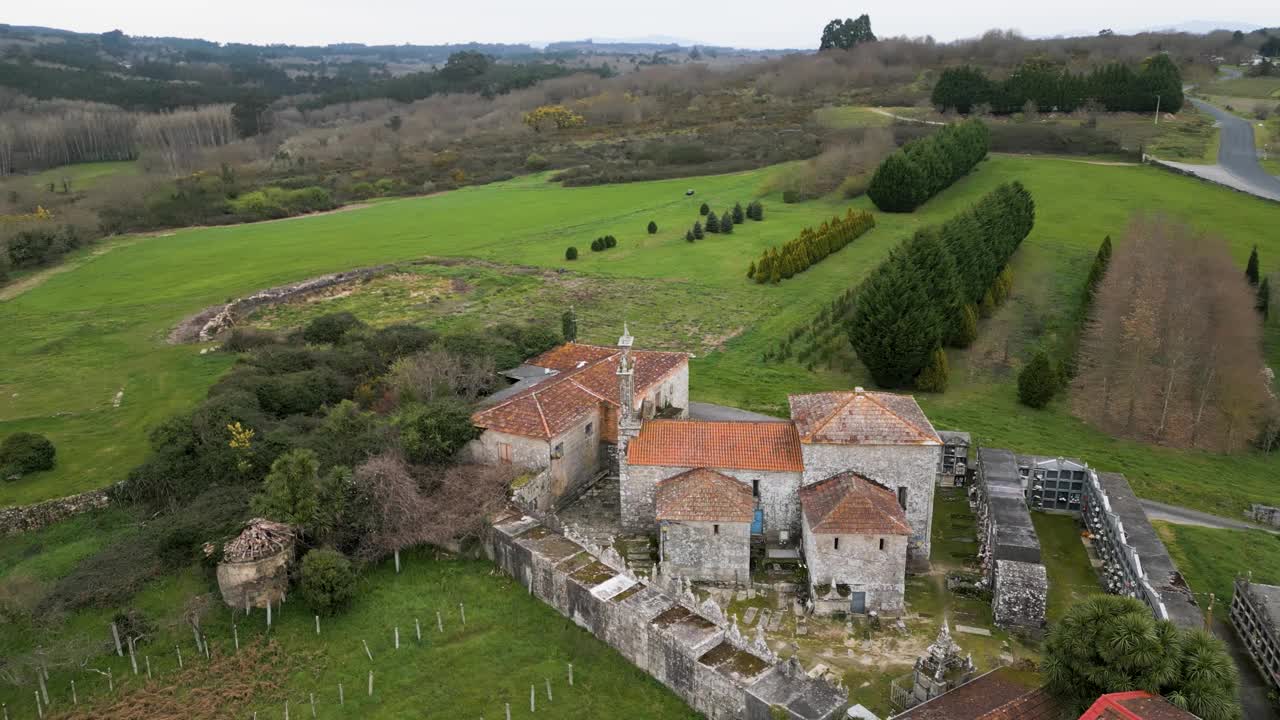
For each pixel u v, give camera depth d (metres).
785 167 156.12
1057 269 97.94
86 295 97.19
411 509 44.09
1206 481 54.69
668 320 86.12
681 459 45.78
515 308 90.50
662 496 43.53
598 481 54.31
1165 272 66.50
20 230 112.94
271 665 36.44
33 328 84.56
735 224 124.94
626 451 46.53
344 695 34.72
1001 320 83.94
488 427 50.00
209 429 51.81
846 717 30.03
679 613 36.53
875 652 37.28
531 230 126.94
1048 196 127.38
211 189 153.12
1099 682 28.92
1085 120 169.00
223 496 46.69
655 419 51.31
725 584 42.62
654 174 160.38
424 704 34.22
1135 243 73.12
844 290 94.06
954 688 32.16
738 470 44.97
